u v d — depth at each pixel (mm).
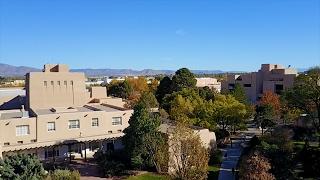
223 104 74000
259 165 42125
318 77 69250
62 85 73938
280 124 81375
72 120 60844
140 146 51000
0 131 54719
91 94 88000
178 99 76375
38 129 57688
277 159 46062
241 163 50875
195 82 109312
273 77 124938
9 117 60250
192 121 68312
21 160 43938
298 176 48375
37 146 55594
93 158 59656
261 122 79062
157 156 48375
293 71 129375
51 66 75875
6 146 53344
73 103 75312
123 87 127562
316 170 49594
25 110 69750
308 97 69562
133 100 103500
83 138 59438
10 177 41750
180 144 45500
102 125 63562
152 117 53281
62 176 45875
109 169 50281
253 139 70250
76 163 56656
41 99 71438
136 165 51344
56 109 65750
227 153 65812
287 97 74125
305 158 52281
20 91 107938
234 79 131000
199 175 44281
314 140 69500
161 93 110625
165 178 48438
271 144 53250
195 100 77125
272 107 80688
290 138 65000
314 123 71250
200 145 45688
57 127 59406
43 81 71688
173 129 49719
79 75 76188
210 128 69688
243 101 90000
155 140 50750
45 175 45438
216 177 52188
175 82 106000
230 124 75625
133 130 51438
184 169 44594
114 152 59094
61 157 59281
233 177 51812
